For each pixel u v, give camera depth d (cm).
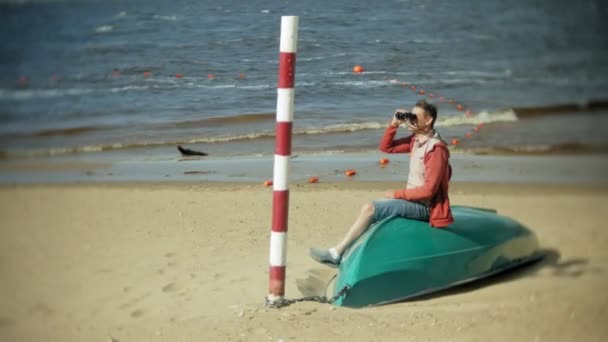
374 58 2512
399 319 1048
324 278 1290
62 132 2677
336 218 1691
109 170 2248
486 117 2670
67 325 1088
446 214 1175
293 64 1057
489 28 3688
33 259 1430
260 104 2394
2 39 4491
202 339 996
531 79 3172
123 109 2666
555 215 1681
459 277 1180
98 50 3500
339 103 2378
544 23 4094
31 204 1900
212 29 2483
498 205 1772
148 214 1786
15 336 1033
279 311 1098
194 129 2447
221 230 1630
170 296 1215
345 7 2458
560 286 1174
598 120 2661
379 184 1997
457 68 3070
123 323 1088
